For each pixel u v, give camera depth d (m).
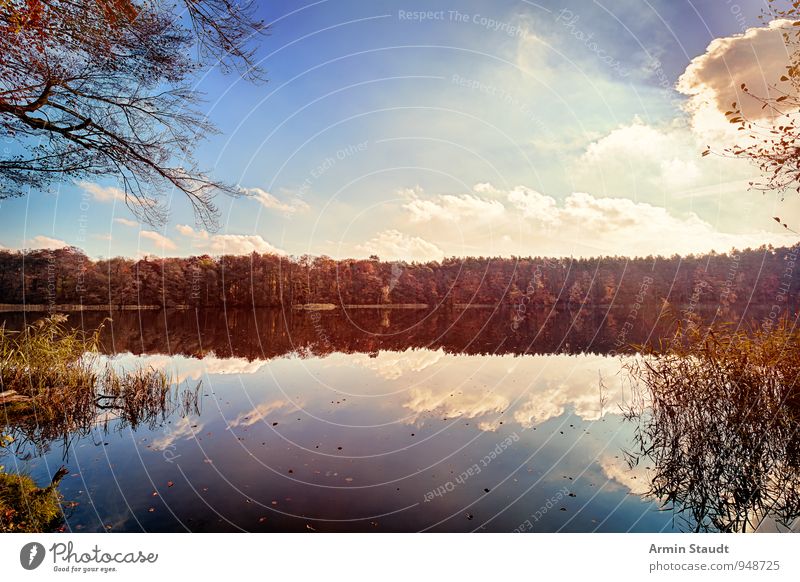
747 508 4.32
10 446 6.05
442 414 7.52
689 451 5.53
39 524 3.97
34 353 8.95
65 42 4.88
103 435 6.53
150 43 5.26
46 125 5.36
